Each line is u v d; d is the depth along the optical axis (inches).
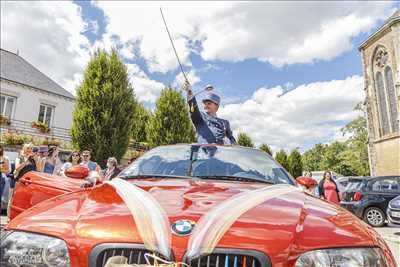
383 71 1267.2
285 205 71.4
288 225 60.6
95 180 125.3
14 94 879.7
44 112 962.1
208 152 123.2
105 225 59.8
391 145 1202.6
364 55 1375.5
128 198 72.7
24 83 913.5
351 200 439.8
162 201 70.4
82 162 294.4
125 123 615.8
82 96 597.0
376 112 1298.0
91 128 577.0
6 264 58.3
